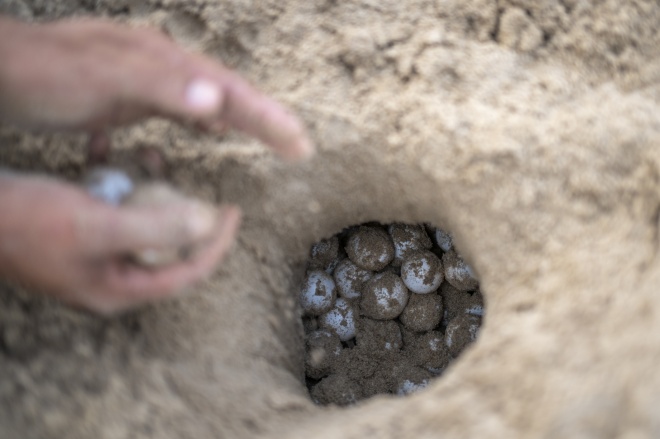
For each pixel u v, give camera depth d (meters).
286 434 0.71
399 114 0.79
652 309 0.66
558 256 0.73
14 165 0.74
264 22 0.81
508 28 0.80
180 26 0.81
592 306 0.69
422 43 0.80
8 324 0.68
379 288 0.91
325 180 0.81
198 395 0.72
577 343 0.67
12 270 0.62
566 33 0.79
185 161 0.79
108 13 0.82
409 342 0.93
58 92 0.65
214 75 0.65
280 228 0.83
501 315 0.73
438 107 0.78
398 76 0.80
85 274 0.62
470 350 0.72
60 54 0.64
